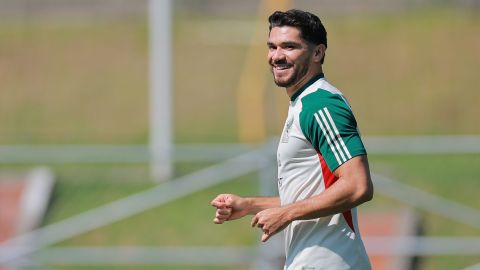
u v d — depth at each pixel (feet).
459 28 278.67
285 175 61.16
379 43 270.87
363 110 234.58
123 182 176.04
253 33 273.54
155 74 189.67
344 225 60.85
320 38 60.54
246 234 156.35
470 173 169.07
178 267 144.66
